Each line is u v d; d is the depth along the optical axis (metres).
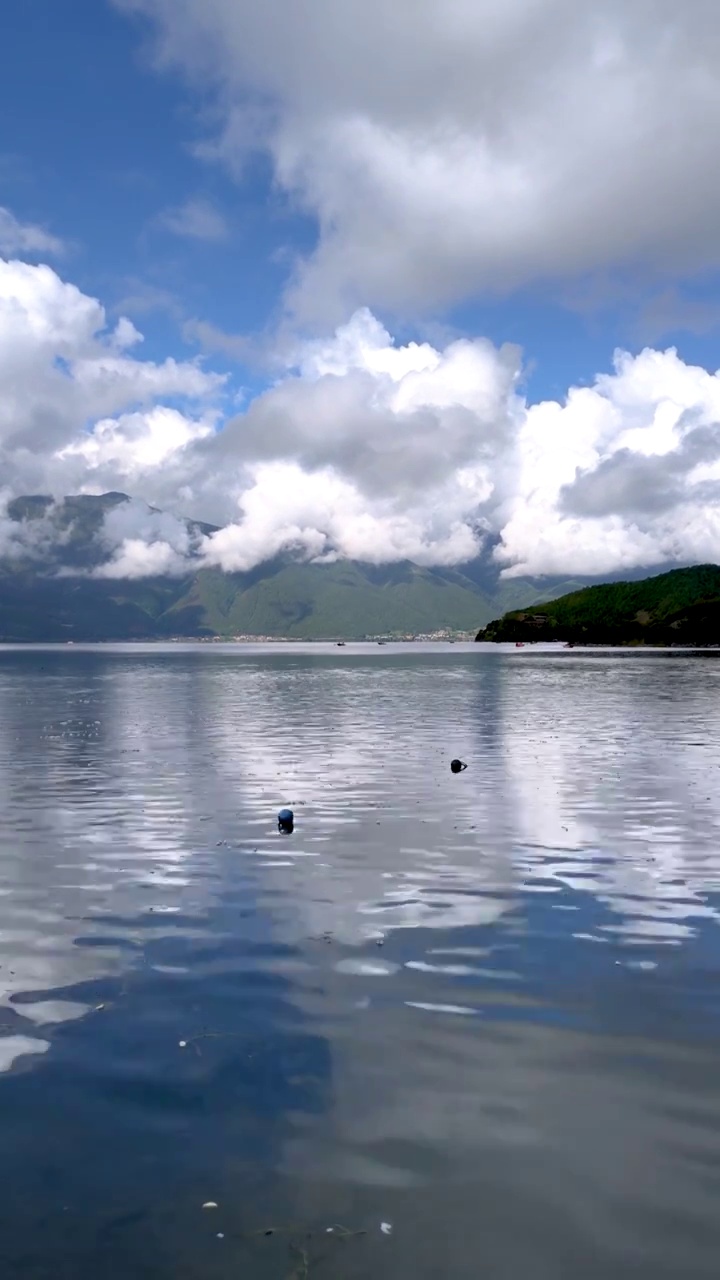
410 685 93.62
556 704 65.31
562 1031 10.44
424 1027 10.56
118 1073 9.50
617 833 21.47
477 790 27.77
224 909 15.45
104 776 31.05
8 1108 8.84
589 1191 7.47
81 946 13.53
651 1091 9.05
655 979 12.09
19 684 100.12
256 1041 10.22
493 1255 6.73
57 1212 7.26
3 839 21.08
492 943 13.62
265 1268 6.59
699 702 66.56
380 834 21.47
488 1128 8.41
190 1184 7.61
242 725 50.03
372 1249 6.79
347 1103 8.84
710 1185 7.55
